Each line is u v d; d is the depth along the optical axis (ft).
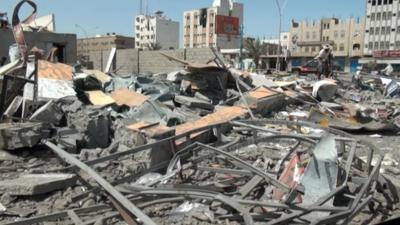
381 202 18.39
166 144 22.63
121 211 14.89
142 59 86.99
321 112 38.60
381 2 306.55
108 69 91.71
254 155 24.73
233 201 15.61
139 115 31.65
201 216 15.98
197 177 20.93
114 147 24.26
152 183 19.34
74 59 96.12
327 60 76.54
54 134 25.50
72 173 19.51
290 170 18.95
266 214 15.43
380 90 69.21
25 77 31.73
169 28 352.08
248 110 35.50
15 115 29.09
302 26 355.56
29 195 17.60
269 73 83.82
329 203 16.16
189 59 73.56
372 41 313.53
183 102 38.09
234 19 218.79
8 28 84.89
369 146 21.59
